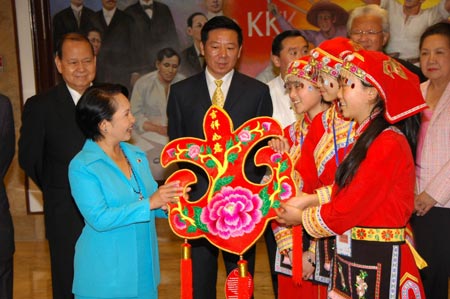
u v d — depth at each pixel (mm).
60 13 5348
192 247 2955
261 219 2312
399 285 2066
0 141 2891
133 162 2461
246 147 2320
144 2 5375
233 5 5355
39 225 5598
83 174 2277
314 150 2471
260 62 5391
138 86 5469
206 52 2977
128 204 2307
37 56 5371
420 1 5207
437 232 3031
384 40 3348
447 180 2904
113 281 2305
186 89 3045
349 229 2115
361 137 2068
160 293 4094
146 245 2393
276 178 2305
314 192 2422
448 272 3061
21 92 5441
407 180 2076
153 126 5500
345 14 5297
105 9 5371
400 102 1999
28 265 4832
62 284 3104
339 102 2170
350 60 2062
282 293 2717
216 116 2318
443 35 2975
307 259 2535
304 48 3295
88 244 2346
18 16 5355
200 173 2947
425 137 3037
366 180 2021
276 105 3338
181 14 5383
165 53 5426
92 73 3139
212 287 3025
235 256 3014
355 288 2117
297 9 5328
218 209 2314
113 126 2320
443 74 2986
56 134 3057
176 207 2305
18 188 5566
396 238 2080
